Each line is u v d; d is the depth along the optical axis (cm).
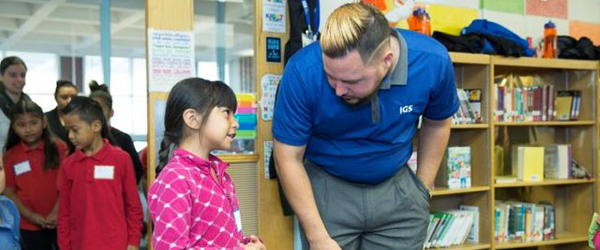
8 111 362
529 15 397
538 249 392
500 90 355
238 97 288
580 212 395
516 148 373
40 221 311
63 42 646
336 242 194
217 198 164
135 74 611
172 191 153
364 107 177
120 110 593
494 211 349
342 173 198
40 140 324
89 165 270
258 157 292
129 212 276
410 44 183
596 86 380
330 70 154
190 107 167
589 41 385
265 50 296
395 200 203
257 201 293
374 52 151
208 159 173
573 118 385
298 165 190
